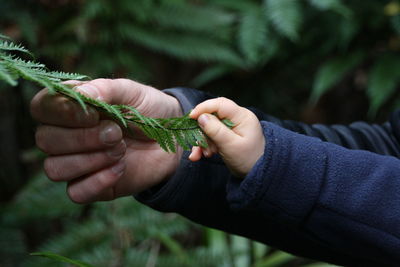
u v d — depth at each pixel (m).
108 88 0.51
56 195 0.98
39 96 0.47
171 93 0.57
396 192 0.50
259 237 0.58
